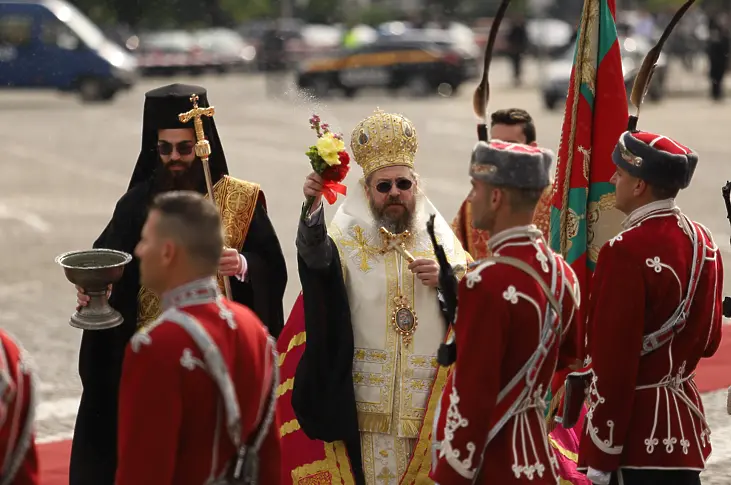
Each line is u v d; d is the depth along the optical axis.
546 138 54.03
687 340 11.42
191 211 8.91
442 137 57.38
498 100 76.12
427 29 100.62
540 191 10.07
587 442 11.38
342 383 12.51
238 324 9.05
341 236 13.12
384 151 12.88
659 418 11.37
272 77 89.62
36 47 80.06
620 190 11.49
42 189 44.72
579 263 14.03
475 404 9.75
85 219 38.22
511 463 10.09
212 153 13.53
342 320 12.59
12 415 8.59
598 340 11.17
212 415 8.77
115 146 58.22
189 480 8.82
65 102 83.50
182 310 8.88
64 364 22.27
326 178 11.99
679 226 11.32
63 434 18.28
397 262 12.95
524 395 10.12
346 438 12.45
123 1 111.00
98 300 12.18
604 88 13.91
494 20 11.15
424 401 12.68
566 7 123.19
